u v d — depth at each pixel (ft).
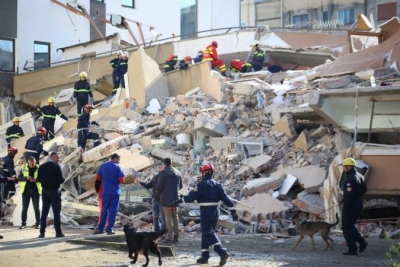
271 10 201.16
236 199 65.41
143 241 40.93
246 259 43.57
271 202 62.75
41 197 60.49
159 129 80.84
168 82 100.12
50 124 93.35
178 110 88.84
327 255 45.55
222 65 102.89
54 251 46.88
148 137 77.71
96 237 51.78
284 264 41.27
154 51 121.70
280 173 67.67
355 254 45.62
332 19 191.01
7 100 127.34
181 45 120.16
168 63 105.91
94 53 130.31
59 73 124.06
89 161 77.97
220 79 92.12
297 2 196.95
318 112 66.33
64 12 138.41
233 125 79.97
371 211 62.34
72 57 134.00
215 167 72.18
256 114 81.20
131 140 79.25
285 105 79.56
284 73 93.86
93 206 67.36
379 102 63.72
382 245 50.39
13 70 131.03
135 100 94.84
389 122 65.82
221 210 63.41
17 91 128.57
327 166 66.74
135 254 41.57
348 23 189.37
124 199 68.39
